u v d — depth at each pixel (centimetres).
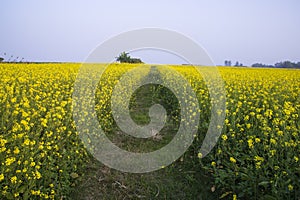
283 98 683
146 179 437
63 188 360
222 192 381
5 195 287
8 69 1148
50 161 370
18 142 355
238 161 398
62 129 447
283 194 310
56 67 1391
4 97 521
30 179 316
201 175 442
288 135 392
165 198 392
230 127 466
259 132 447
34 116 456
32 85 757
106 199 384
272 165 335
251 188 335
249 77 1181
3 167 296
